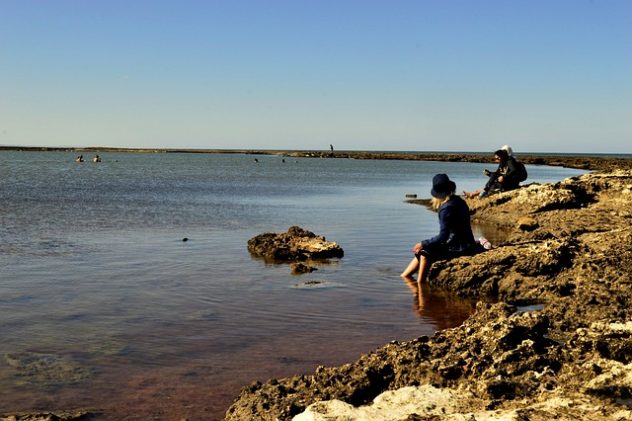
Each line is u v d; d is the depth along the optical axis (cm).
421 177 6159
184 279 1129
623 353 566
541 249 1031
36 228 1823
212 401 599
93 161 11406
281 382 612
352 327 834
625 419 434
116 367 683
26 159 12744
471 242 1148
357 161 13825
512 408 489
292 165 10675
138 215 2236
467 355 593
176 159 15750
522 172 2194
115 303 950
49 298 977
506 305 757
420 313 909
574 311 831
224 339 779
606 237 1109
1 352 726
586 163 8881
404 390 542
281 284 1093
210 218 2161
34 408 582
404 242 1606
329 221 2103
